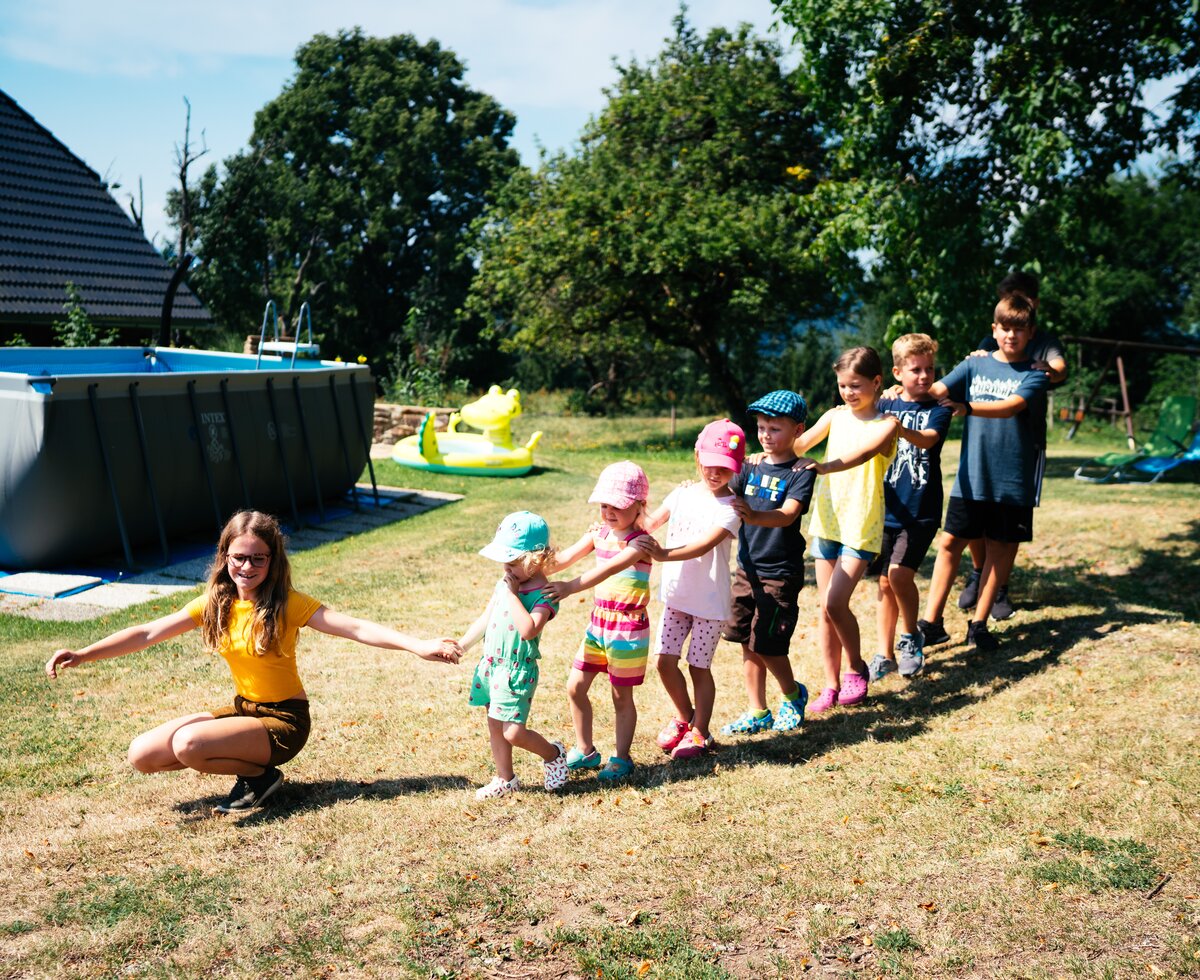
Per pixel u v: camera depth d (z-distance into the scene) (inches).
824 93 380.2
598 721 206.8
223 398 393.7
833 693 210.1
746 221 835.4
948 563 240.1
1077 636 232.1
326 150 1891.0
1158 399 1075.3
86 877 139.6
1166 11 326.3
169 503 370.3
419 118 1882.4
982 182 398.3
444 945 121.3
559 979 114.0
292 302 1743.4
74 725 204.7
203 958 118.0
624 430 1023.0
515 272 889.5
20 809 163.8
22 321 665.6
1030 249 391.9
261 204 1742.1
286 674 167.0
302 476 442.9
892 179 390.6
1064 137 342.3
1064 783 157.3
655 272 839.1
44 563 335.9
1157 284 1171.3
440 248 1831.9
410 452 595.2
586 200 853.8
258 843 150.3
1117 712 182.2
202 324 787.4
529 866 140.9
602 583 174.4
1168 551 316.5
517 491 532.7
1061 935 118.0
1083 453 704.4
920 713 198.4
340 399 465.4
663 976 113.6
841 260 439.2
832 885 132.8
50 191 763.4
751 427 955.3
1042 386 222.1
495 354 1803.6
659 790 167.2
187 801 167.5
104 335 739.4
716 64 968.9
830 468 188.4
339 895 133.2
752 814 155.8
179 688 229.1
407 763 184.2
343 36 1943.9
